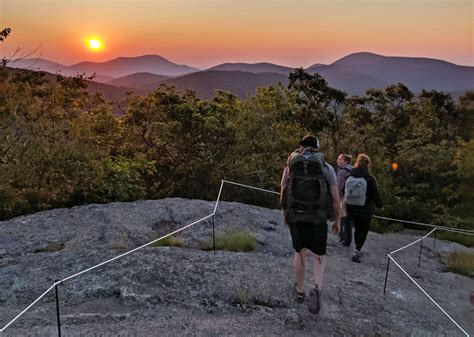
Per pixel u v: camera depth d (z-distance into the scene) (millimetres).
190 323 4371
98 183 10406
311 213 4453
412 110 34594
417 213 16031
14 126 11141
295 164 4594
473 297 6375
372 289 5816
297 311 4816
